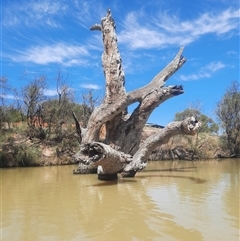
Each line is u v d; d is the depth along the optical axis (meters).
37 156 23.52
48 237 5.35
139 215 6.81
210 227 5.84
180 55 17.98
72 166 23.08
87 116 31.73
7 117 26.95
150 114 16.27
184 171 17.98
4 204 8.25
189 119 13.90
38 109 28.48
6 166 22.31
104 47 17.33
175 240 5.12
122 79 16.64
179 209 7.39
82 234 5.49
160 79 16.95
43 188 11.16
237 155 36.44
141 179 13.85
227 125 37.41
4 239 5.28
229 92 38.75
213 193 9.77
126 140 15.97
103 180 13.52
